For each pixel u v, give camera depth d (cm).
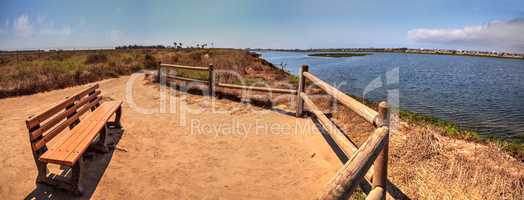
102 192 254
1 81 767
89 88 401
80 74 955
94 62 1577
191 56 1909
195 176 290
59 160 220
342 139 301
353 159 146
